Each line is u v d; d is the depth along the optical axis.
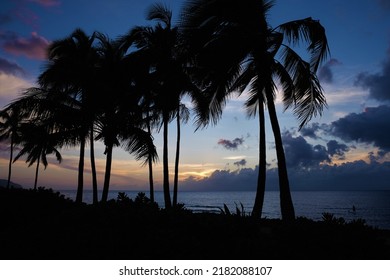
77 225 5.66
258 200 13.43
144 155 19.91
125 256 4.40
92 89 20.30
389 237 7.16
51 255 4.48
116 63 20.27
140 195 8.00
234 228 5.12
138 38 20.77
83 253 4.47
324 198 188.50
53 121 19.47
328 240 4.57
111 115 20.45
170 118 20.77
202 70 12.86
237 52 12.20
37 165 46.84
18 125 37.81
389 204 114.62
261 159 13.66
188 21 12.56
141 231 4.98
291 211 12.36
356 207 95.69
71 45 22.67
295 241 4.77
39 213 7.59
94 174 23.16
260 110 13.85
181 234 4.89
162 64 18.81
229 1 12.21
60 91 20.91
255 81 13.02
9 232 5.82
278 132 12.98
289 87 13.37
